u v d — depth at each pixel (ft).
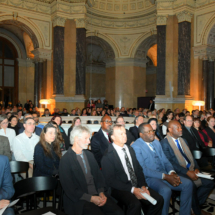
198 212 13.51
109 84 64.85
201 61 47.75
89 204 10.43
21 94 65.62
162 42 47.73
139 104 61.67
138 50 62.03
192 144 18.72
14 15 47.80
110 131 12.84
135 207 10.77
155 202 10.75
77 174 10.80
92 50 76.84
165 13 47.37
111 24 61.00
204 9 46.19
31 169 14.97
